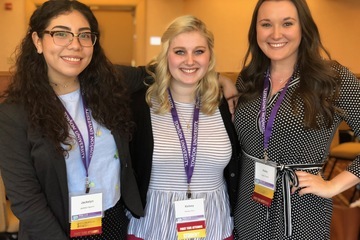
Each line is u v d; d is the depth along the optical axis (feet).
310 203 5.38
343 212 7.34
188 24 5.49
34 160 4.42
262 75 5.80
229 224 6.13
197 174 5.68
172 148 5.58
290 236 5.40
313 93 5.09
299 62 5.41
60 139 4.47
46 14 4.47
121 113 5.16
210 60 5.78
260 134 5.49
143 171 5.60
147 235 5.72
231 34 20.88
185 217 5.56
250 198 5.72
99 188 4.95
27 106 4.40
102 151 4.96
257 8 5.51
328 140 5.36
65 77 4.76
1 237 7.38
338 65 5.32
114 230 5.19
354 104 5.10
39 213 4.43
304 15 5.18
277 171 5.40
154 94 5.82
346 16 16.74
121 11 26.35
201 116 5.87
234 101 5.98
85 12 4.65
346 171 5.30
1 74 6.35
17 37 21.54
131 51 28.19
